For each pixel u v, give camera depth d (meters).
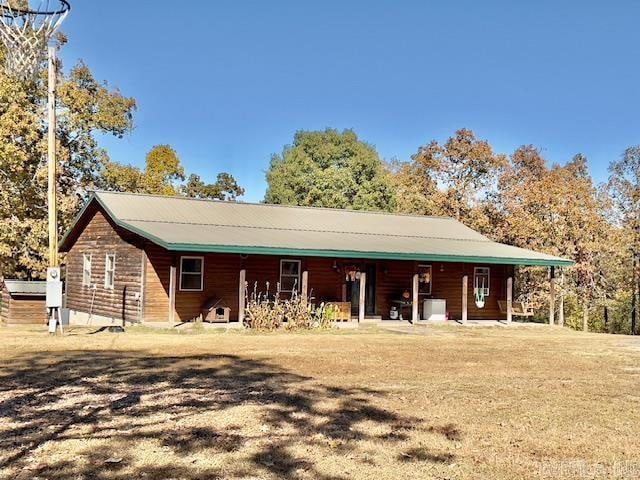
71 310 24.00
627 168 35.16
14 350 12.02
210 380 9.20
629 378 10.48
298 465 5.44
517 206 34.91
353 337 16.45
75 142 29.59
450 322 22.39
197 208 22.25
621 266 34.75
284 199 43.56
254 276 20.67
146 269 19.03
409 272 23.70
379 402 7.94
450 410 7.60
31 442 5.88
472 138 39.56
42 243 26.38
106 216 21.61
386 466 5.49
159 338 14.98
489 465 5.59
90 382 8.84
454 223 27.89
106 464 5.32
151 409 7.27
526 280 34.66
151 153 45.31
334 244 19.83
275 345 13.97
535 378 10.24
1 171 24.94
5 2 12.59
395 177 47.56
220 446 5.91
